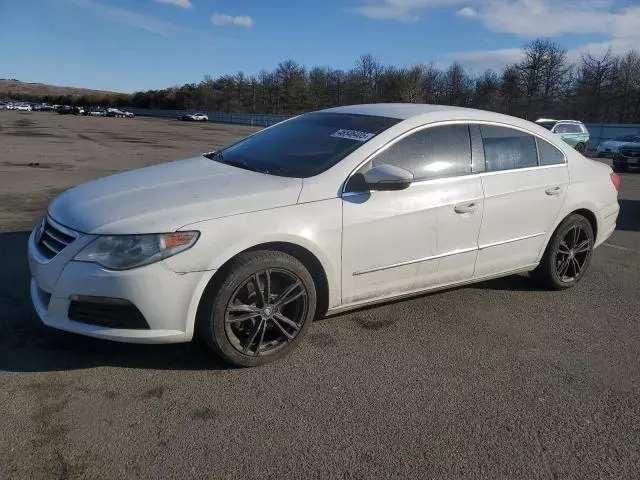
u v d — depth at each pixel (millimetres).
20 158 15695
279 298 3371
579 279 5164
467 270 4230
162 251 2980
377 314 4309
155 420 2803
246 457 2561
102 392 3023
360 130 3955
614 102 52625
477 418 2975
